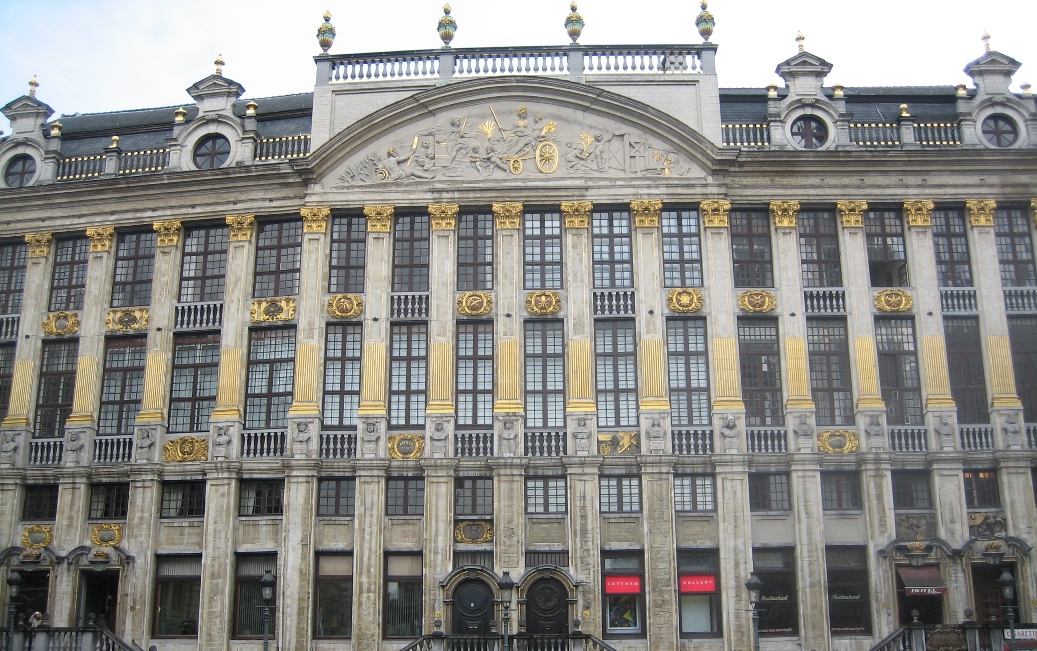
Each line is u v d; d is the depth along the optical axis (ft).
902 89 129.59
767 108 122.42
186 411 114.21
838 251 116.16
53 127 125.70
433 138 118.11
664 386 110.32
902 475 109.29
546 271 115.34
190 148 121.70
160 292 116.88
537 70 121.49
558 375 112.16
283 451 110.22
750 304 113.09
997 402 110.73
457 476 108.37
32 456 114.62
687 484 108.78
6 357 119.96
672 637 103.24
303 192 117.91
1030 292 115.14
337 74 122.31
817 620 103.60
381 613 104.73
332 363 113.19
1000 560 105.60
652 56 121.60
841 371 112.88
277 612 105.29
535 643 97.30
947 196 116.47
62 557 109.09
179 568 109.29
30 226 121.80
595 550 105.40
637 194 115.75
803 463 107.76
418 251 116.57
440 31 122.72
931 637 95.91
